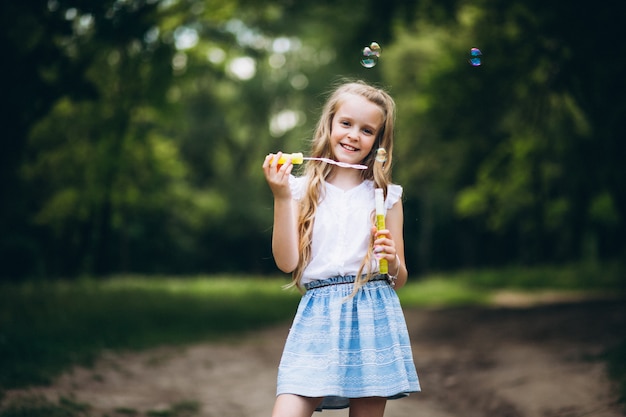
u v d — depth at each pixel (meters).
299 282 2.92
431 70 14.28
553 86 11.75
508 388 5.58
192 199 30.78
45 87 9.79
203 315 12.01
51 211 22.44
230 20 14.75
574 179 14.51
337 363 2.72
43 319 9.33
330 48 14.79
